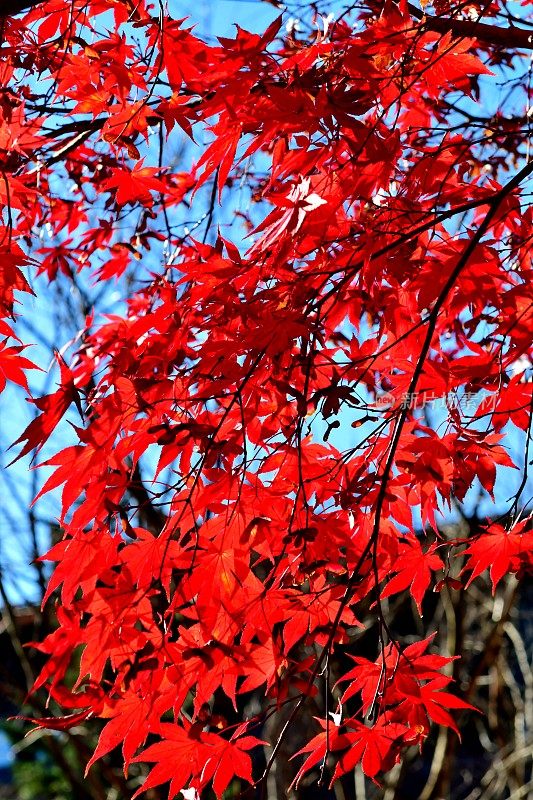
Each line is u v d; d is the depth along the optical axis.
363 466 2.21
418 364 2.12
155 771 2.15
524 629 5.00
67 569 2.12
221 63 2.13
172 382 2.15
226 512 2.15
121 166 2.62
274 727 3.52
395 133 2.18
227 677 2.17
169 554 2.14
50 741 3.59
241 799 2.14
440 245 2.24
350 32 2.37
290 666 2.20
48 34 2.28
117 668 2.14
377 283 2.26
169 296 2.30
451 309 2.25
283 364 2.18
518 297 2.22
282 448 2.19
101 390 2.20
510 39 2.23
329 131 2.14
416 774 4.91
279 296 2.17
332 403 2.12
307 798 4.07
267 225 2.16
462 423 2.25
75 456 2.12
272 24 2.12
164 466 2.15
